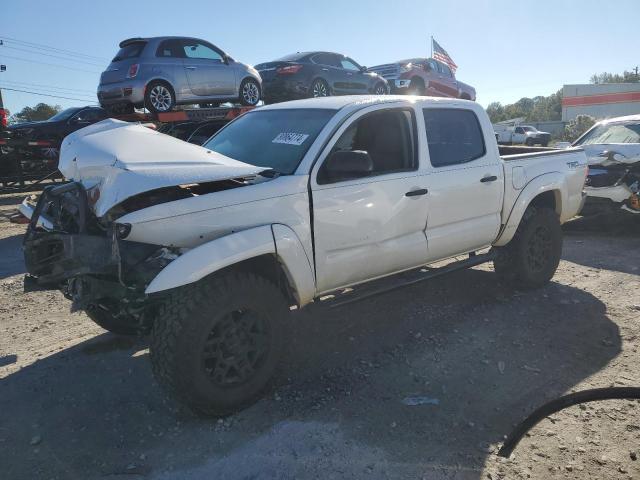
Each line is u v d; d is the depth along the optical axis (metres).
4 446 3.19
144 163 3.39
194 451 3.10
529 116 98.44
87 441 3.22
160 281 3.06
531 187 5.42
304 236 3.73
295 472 2.90
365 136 4.27
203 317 3.22
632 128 9.02
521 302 5.39
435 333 4.67
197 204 3.32
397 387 3.77
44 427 3.38
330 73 14.53
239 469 2.94
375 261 4.21
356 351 4.34
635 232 8.55
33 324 5.16
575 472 2.87
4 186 12.98
